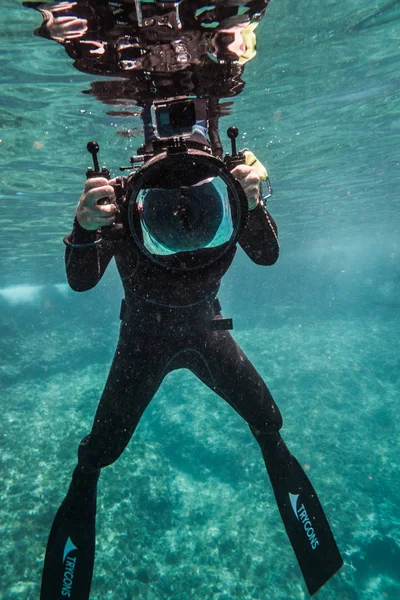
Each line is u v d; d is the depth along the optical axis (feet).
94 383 62.23
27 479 31.60
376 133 37.65
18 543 24.73
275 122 29.91
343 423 42.39
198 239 6.23
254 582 24.27
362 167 49.62
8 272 96.89
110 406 8.31
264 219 7.52
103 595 22.27
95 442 8.29
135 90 15.42
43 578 8.43
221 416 43.96
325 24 18.58
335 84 25.44
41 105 22.09
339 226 107.86
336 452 37.17
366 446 38.04
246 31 13.05
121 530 27.04
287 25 17.80
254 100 24.97
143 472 33.63
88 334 89.15
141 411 8.59
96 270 7.16
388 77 26.12
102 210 6.18
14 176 33.91
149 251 6.21
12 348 76.79
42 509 27.89
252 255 8.25
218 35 12.61
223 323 9.04
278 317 101.40
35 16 14.24
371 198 73.67
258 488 33.06
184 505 32.32
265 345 75.36
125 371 8.39
